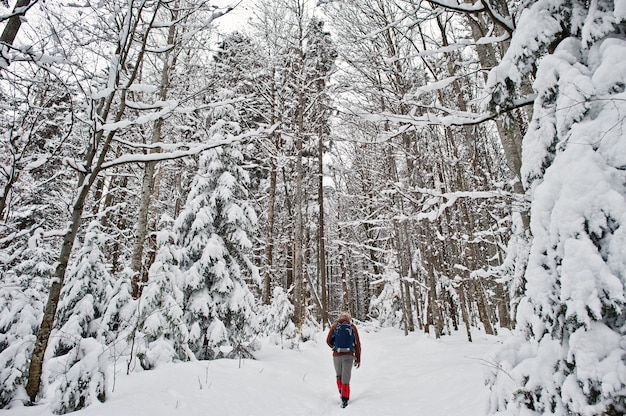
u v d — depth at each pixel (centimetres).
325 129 1828
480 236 1148
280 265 2184
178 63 1009
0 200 402
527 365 286
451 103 1114
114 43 435
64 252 409
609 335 235
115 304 684
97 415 350
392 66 814
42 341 399
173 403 424
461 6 373
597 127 262
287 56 1489
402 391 567
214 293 820
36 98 453
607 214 242
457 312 2044
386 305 2097
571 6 311
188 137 1016
